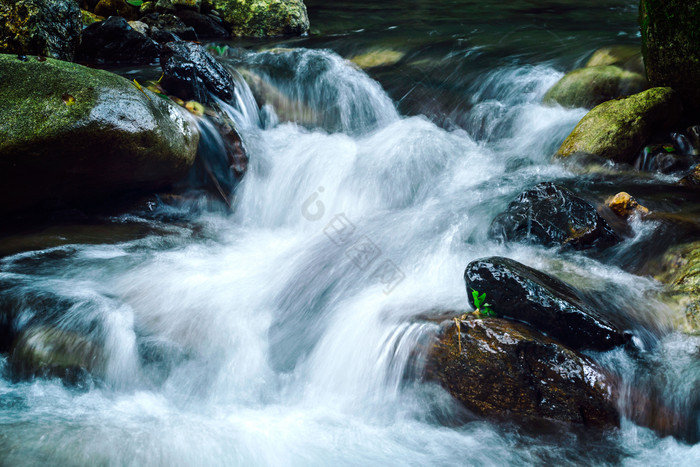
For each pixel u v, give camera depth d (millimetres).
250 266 5355
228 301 4766
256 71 8148
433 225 5633
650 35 6867
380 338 4195
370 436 3734
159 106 5809
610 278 4648
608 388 3617
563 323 3840
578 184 6168
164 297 4707
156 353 4246
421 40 9867
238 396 4145
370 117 8039
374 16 12047
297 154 6977
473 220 5633
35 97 5078
